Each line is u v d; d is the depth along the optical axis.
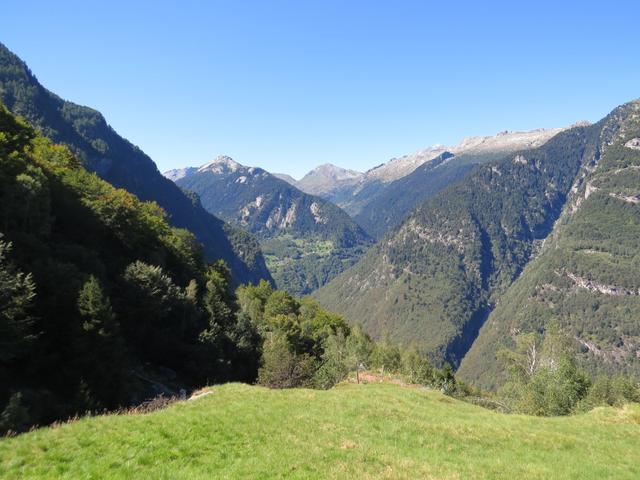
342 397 37.09
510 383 96.88
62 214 71.38
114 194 87.19
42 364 41.84
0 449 17.69
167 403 33.47
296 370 65.12
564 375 80.12
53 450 17.97
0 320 35.47
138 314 62.72
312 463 19.19
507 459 24.39
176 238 107.62
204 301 85.88
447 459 22.80
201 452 19.58
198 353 68.62
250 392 35.38
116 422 22.30
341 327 157.50
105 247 76.62
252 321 98.38
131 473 16.42
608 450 29.44
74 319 44.91
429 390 53.38
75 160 103.19
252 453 20.05
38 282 45.34
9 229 54.31
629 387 90.94
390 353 114.44
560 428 35.28
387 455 21.77
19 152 73.31
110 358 45.19
